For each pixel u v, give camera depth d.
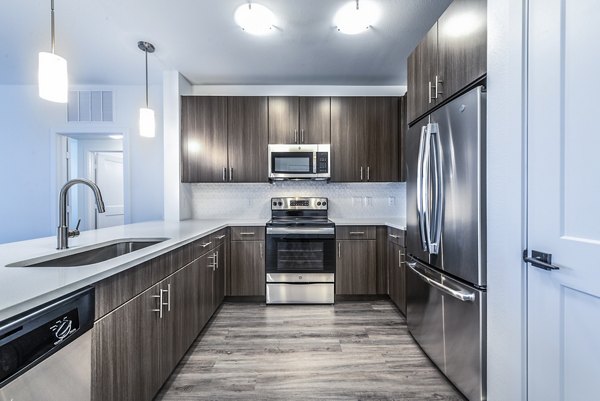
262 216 3.57
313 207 3.51
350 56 2.82
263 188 3.57
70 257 1.51
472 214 1.44
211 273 2.52
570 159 0.99
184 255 1.90
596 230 0.91
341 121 3.27
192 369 1.88
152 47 2.67
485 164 1.38
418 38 2.51
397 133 3.29
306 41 2.56
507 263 1.24
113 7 2.17
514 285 1.20
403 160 3.22
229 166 3.24
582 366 0.96
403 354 2.06
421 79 2.00
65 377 0.90
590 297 0.94
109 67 3.05
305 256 3.04
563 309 1.02
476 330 1.43
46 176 3.47
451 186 1.60
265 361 1.97
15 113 3.44
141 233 2.13
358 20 2.29
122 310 1.22
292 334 2.36
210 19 2.29
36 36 2.55
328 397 1.62
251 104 3.24
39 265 1.32
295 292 3.04
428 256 1.88
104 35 2.54
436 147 1.73
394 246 2.86
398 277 2.75
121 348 1.21
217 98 3.23
